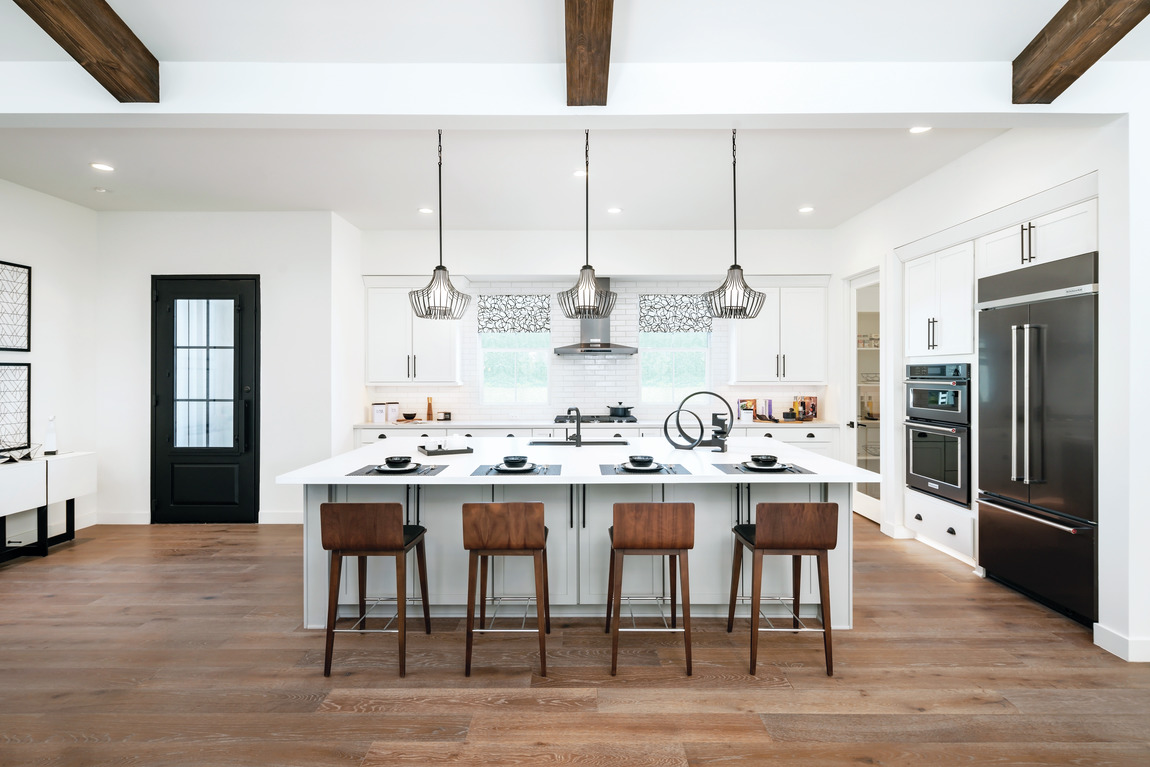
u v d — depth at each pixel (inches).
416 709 89.4
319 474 113.7
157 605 129.6
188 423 201.6
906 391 181.3
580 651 108.3
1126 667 101.3
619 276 231.9
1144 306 102.0
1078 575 114.7
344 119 104.6
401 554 98.8
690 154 150.2
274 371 201.2
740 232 228.2
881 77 103.0
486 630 109.0
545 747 80.5
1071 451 115.2
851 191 180.1
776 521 97.6
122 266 200.7
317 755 78.7
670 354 253.0
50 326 184.1
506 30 93.7
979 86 102.5
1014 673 99.6
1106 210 106.8
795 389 248.4
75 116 101.8
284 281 201.3
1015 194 132.2
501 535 97.4
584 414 250.4
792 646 110.0
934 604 130.0
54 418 183.5
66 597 134.2
